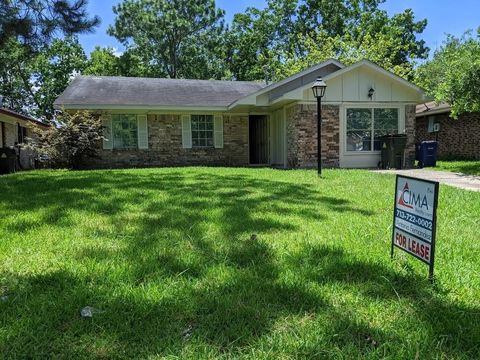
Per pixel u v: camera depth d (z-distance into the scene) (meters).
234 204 5.29
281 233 3.79
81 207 5.11
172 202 5.43
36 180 8.02
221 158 15.68
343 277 2.61
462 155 16.95
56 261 2.95
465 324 1.97
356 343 1.82
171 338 1.85
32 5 7.87
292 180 8.13
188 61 33.44
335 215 4.61
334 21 32.38
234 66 34.25
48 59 28.86
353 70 12.67
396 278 2.59
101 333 1.89
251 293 2.34
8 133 15.55
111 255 3.09
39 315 2.07
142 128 14.77
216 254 3.11
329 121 12.70
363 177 8.66
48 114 30.50
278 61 30.91
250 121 18.02
